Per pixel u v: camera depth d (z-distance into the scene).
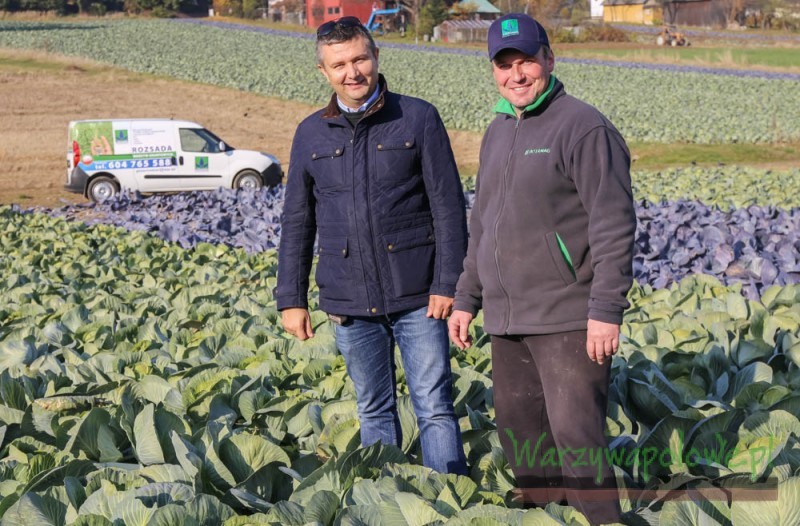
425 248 3.62
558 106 3.06
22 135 32.62
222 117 37.25
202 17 111.12
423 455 3.72
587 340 2.95
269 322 6.72
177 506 3.01
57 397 4.56
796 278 8.04
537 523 2.87
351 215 3.56
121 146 21.66
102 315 6.78
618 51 70.06
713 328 5.45
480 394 4.68
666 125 35.25
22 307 7.29
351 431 3.91
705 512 3.01
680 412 3.88
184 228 13.16
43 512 3.19
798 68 57.81
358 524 2.97
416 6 81.00
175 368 5.34
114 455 4.04
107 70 46.22
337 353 5.61
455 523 2.87
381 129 3.55
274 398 4.45
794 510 2.91
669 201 14.91
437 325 3.66
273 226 13.20
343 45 3.39
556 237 3.06
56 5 105.88
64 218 16.47
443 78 46.78
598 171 2.94
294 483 3.65
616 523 3.02
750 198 15.74
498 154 3.21
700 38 82.81
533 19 3.05
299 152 3.70
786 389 4.27
